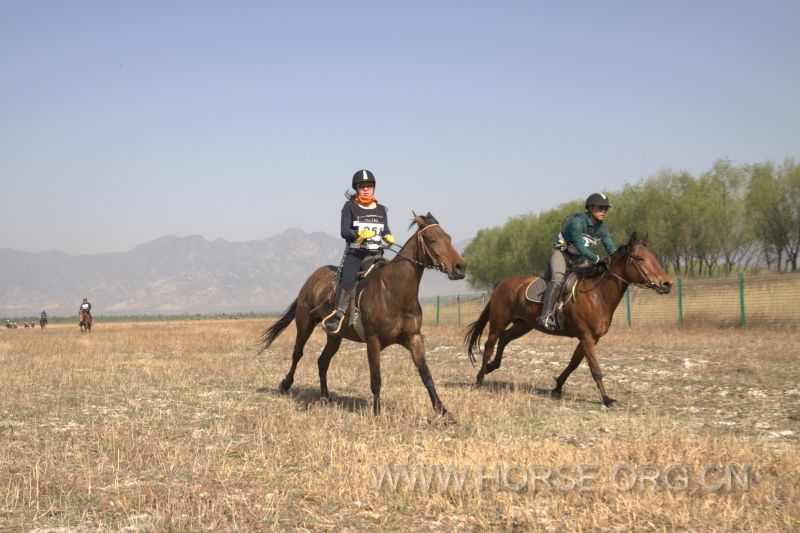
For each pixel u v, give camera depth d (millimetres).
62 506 5555
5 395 11219
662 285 9586
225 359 17578
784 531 4727
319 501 5617
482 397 10516
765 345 17984
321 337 25969
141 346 23031
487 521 5109
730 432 8031
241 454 7195
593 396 10945
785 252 46469
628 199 53281
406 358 16984
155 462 6867
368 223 9352
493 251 77500
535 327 11078
